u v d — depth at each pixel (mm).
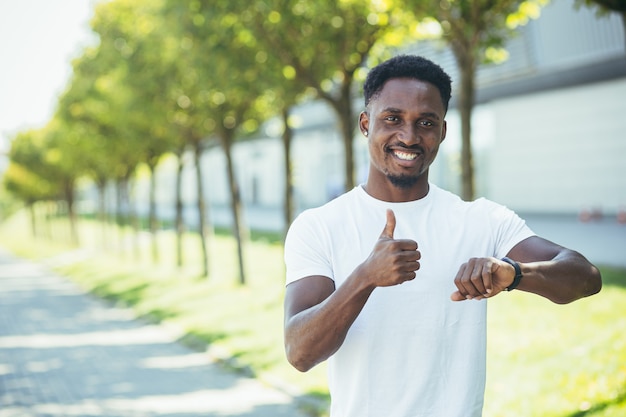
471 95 6312
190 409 6176
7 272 23172
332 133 31172
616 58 15516
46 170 31000
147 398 6625
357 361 1766
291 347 1657
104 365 8156
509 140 23406
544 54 16625
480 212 1897
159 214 45312
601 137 20281
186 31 9164
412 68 1793
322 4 7316
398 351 1756
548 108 21859
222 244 22797
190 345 8992
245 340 8602
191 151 16875
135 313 12156
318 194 33375
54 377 7668
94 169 25516
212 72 9312
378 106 1812
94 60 15844
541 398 5008
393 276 1526
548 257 1799
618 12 4750
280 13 7648
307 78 8477
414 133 1777
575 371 5422
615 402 4566
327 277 1817
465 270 1626
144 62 12289
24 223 58375
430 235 1839
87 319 11898
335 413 1827
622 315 7191
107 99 15977
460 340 1788
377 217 1857
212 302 11742
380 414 1757
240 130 12625
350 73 8414
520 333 7027
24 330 10992
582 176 20969
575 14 15531
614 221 17422
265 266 15773
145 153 18625
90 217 50875
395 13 7008
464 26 6113
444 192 1937
